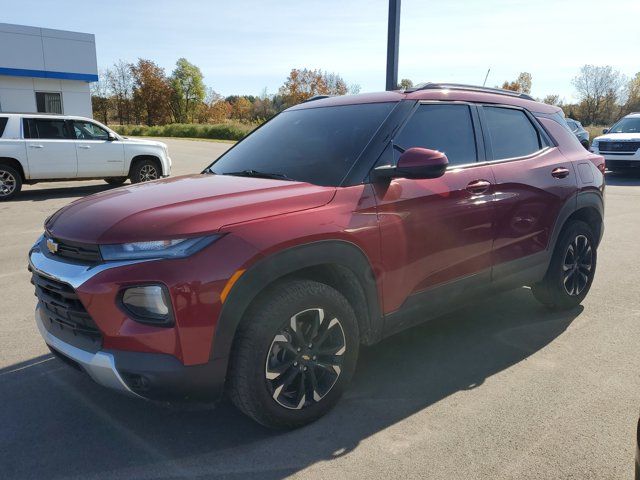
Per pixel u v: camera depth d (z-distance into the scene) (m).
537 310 4.67
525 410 3.05
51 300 2.76
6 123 11.66
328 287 2.87
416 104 3.52
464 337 4.11
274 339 2.67
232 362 2.63
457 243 3.47
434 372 3.54
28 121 11.87
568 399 3.17
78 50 23.41
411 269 3.24
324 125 3.61
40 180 12.10
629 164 14.85
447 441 2.77
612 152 15.13
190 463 2.63
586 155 4.65
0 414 3.08
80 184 14.90
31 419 3.03
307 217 2.77
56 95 23.55
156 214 2.64
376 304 3.11
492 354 3.80
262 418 2.74
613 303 4.84
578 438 2.77
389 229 3.07
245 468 2.58
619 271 5.88
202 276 2.44
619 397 3.19
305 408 2.87
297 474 2.53
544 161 4.20
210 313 2.46
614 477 2.48
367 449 2.71
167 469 2.58
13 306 4.86
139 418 3.04
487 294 3.84
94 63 24.00
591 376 3.45
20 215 9.74
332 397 2.98
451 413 3.03
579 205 4.41
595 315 4.54
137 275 2.43
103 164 12.84
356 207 2.96
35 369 3.64
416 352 3.85
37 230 8.37
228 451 2.72
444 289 3.47
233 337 2.55
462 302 3.67
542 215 4.09
